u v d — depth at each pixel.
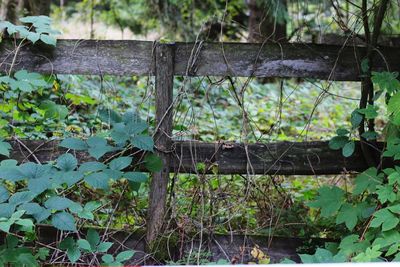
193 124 3.85
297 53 3.76
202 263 3.68
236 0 9.33
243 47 3.75
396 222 3.17
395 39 4.30
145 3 9.07
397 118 3.37
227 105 6.85
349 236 3.40
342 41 4.04
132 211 3.92
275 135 5.32
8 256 3.21
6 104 4.07
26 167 3.33
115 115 3.75
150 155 3.69
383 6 3.74
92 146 3.47
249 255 3.81
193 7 8.68
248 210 3.92
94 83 6.85
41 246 3.67
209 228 3.80
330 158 3.86
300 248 3.79
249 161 3.81
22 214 3.05
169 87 3.72
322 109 7.40
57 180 3.28
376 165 3.85
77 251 3.36
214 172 3.81
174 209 3.78
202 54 3.74
